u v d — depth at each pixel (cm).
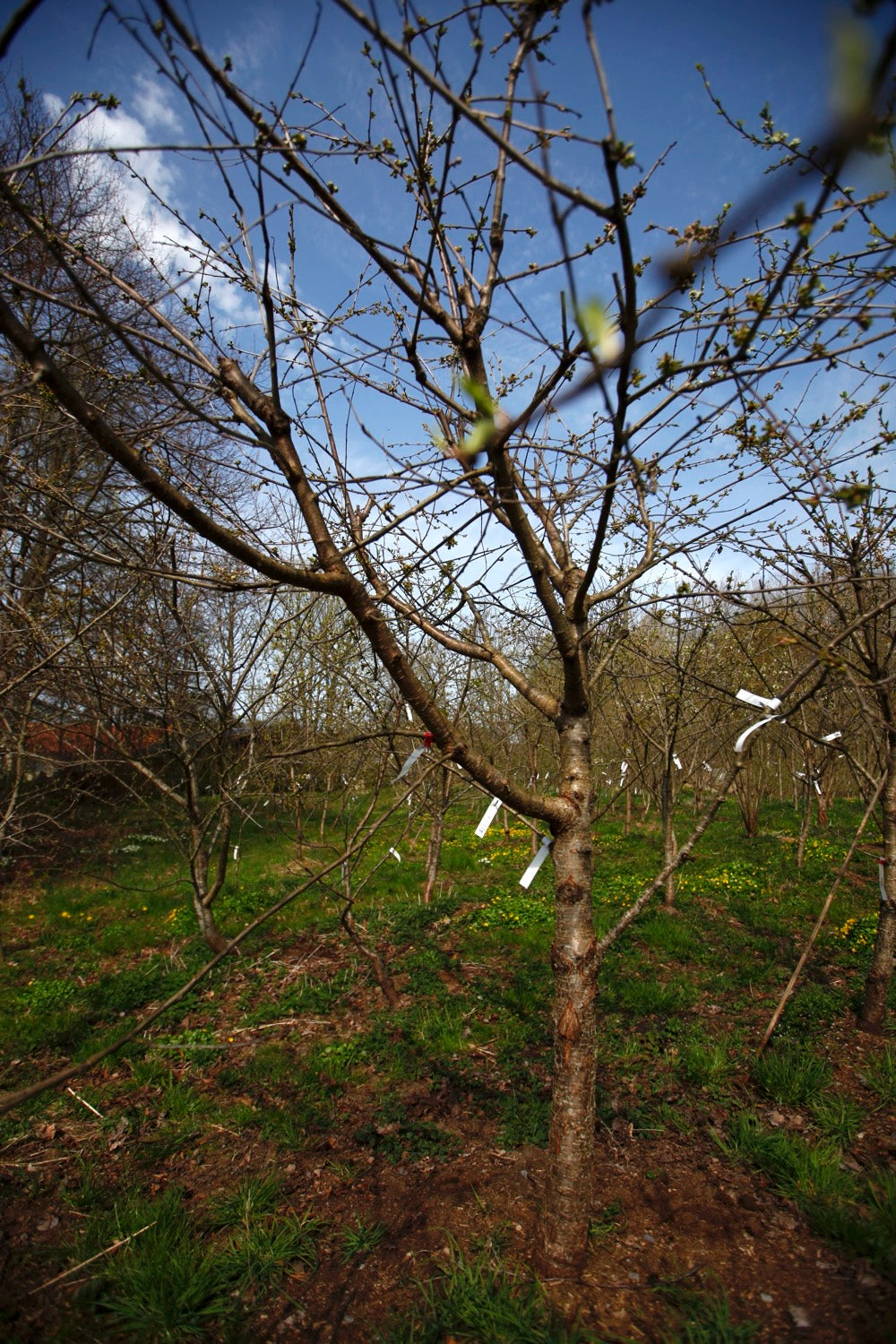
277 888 902
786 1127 368
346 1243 305
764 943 647
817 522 351
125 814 1193
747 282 224
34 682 516
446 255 274
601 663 332
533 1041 465
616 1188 325
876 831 1270
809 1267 276
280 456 241
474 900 805
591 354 126
